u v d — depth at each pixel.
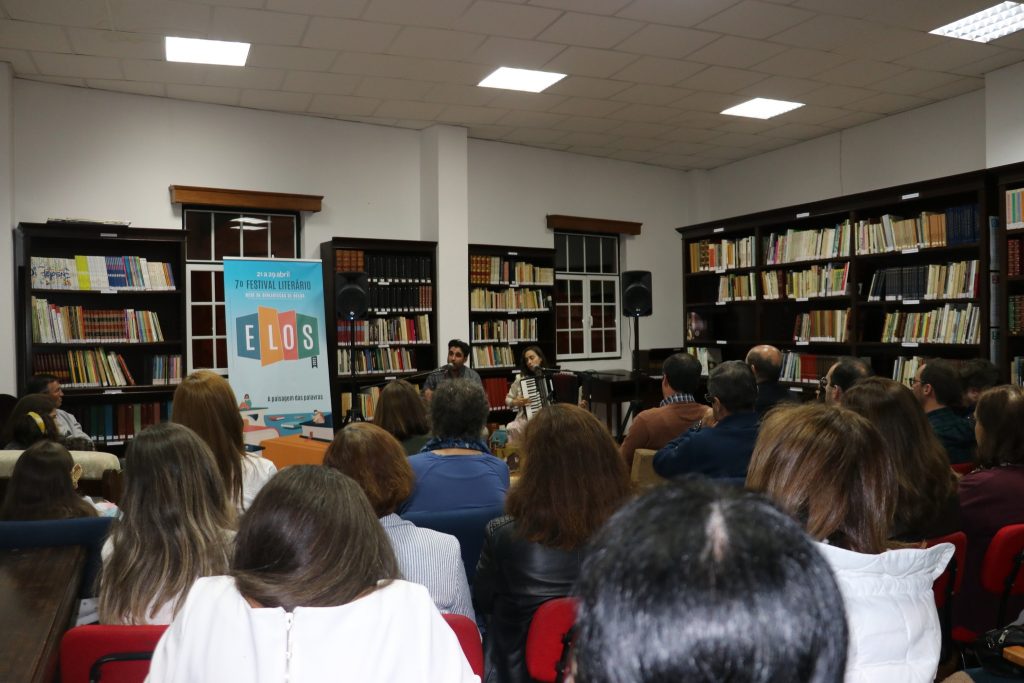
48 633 1.34
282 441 4.22
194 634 0.91
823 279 6.45
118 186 5.88
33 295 5.47
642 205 8.85
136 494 1.53
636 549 0.43
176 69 5.38
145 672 1.36
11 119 5.37
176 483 1.54
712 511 0.44
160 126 6.05
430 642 0.95
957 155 6.40
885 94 6.29
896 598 0.97
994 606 2.28
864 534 1.11
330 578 0.94
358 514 1.02
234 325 5.98
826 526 1.09
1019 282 5.07
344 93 6.04
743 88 6.08
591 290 8.60
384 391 3.12
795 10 4.56
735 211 8.78
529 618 1.71
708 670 0.40
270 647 0.88
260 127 6.46
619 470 1.74
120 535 1.52
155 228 5.71
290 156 6.61
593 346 8.60
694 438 2.68
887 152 7.00
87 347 5.54
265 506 1.00
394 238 7.12
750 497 0.46
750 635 0.40
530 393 6.07
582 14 4.57
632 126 7.20
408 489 1.88
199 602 0.94
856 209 6.08
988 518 2.25
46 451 2.12
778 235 6.97
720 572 0.41
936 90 6.20
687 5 4.47
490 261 7.45
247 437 5.95
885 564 0.97
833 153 7.54
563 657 1.63
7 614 1.43
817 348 6.76
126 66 5.30
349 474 1.84
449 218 7.08
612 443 1.76
